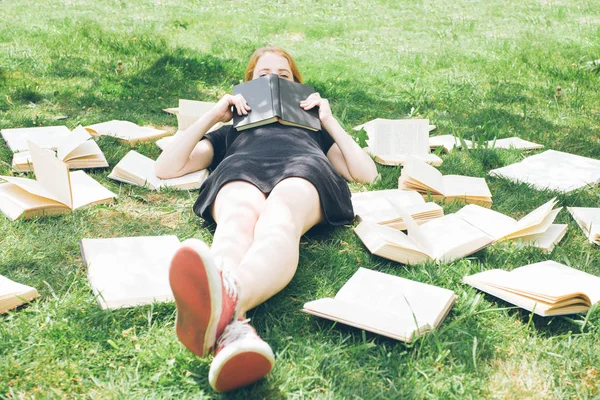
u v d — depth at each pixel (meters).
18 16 7.90
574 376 1.89
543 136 4.54
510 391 1.83
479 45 7.76
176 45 6.91
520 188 3.46
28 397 1.73
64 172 2.88
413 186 3.26
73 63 5.81
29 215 2.78
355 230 2.76
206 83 5.69
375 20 9.49
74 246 2.59
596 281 2.35
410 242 2.60
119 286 2.20
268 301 2.20
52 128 3.98
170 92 5.27
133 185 3.26
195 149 3.26
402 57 7.07
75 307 2.12
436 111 5.12
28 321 2.04
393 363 1.90
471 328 2.10
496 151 4.01
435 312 2.09
